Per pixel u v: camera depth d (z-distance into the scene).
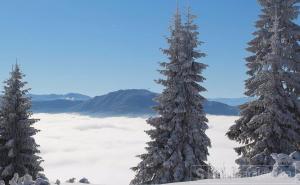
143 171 32.94
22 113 37.84
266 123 27.52
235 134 30.00
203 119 33.25
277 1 29.89
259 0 30.55
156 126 33.53
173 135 32.22
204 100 33.22
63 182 28.61
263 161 26.94
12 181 21.30
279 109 27.77
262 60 29.73
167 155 32.50
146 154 33.41
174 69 32.16
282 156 16.97
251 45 30.95
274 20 29.94
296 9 29.72
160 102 33.16
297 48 29.73
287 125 27.95
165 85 33.19
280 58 27.47
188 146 32.44
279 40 29.09
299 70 28.36
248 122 28.45
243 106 30.02
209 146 32.94
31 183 20.69
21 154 36.66
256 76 28.09
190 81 32.09
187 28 33.50
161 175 32.22
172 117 33.03
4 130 36.88
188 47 33.09
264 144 27.36
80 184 26.50
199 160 32.72
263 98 28.56
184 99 32.22
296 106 27.92
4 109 37.25
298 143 28.30
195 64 33.16
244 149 29.56
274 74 27.64
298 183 13.92
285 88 28.34
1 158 36.78
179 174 31.42
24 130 36.91
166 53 33.31
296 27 30.02
